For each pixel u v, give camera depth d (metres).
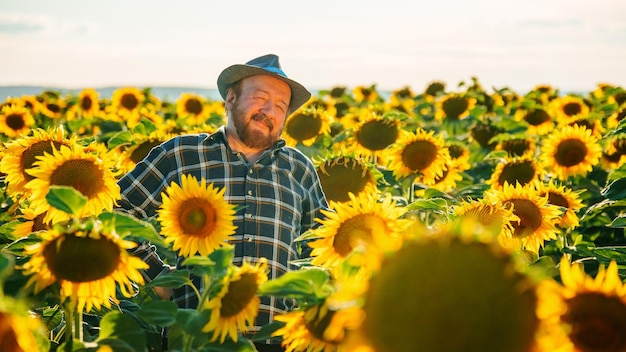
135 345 3.17
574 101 12.75
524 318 2.24
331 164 6.27
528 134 12.39
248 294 3.15
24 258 3.30
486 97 15.39
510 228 4.51
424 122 15.89
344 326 2.62
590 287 2.59
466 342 2.22
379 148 7.82
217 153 5.00
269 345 4.62
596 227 7.29
